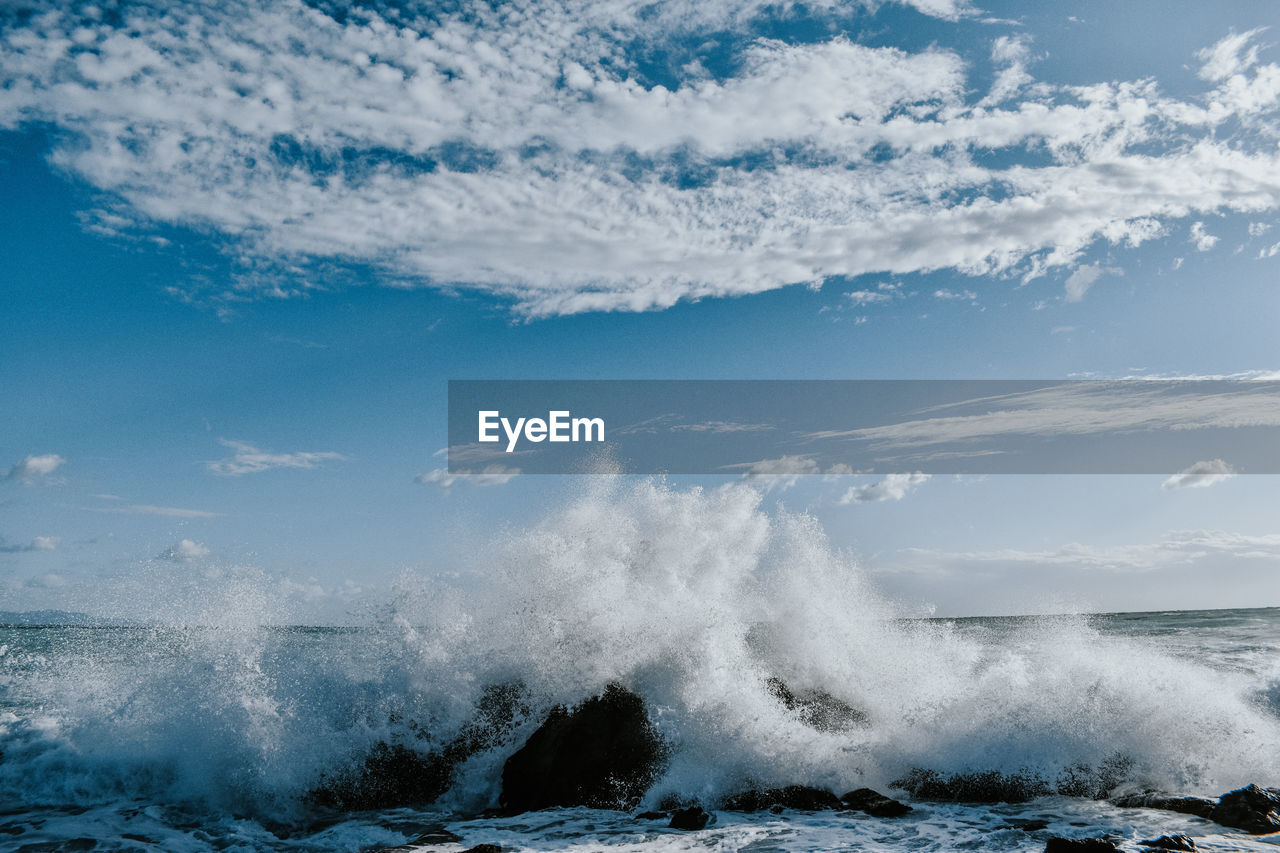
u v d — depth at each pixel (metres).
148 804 7.35
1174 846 5.29
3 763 7.77
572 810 7.15
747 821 6.59
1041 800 7.05
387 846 6.18
